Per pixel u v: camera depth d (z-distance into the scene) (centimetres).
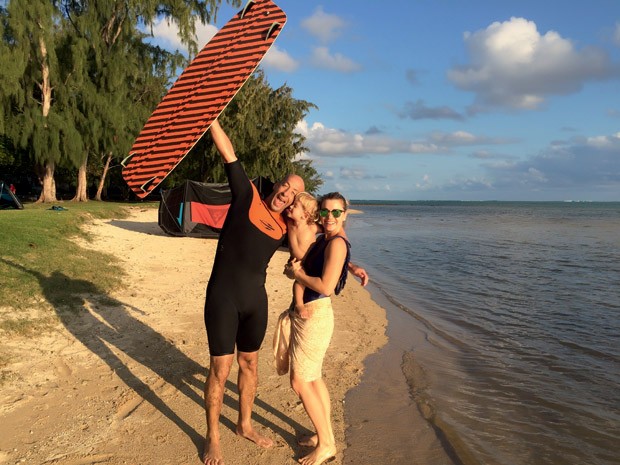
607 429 421
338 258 321
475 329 746
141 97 3412
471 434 407
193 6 2916
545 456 376
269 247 344
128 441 361
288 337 356
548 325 773
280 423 404
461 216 7356
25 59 2520
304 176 4716
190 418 401
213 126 344
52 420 384
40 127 2612
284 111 4097
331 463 354
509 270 1420
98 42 2738
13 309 613
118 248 1273
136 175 339
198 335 612
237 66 354
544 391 501
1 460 327
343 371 543
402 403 464
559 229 3781
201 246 1520
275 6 371
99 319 639
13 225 1140
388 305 920
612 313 857
